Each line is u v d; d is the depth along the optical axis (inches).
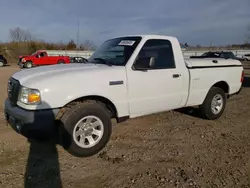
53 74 137.3
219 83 217.3
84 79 138.6
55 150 150.8
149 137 174.4
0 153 145.4
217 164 135.3
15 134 175.3
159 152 149.9
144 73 161.0
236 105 280.1
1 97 315.3
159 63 171.3
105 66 154.3
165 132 184.7
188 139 171.5
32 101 127.0
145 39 166.1
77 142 138.4
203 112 209.5
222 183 116.8
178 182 117.2
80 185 114.3
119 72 151.0
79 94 136.2
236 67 224.8
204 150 153.5
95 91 141.3
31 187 112.0
